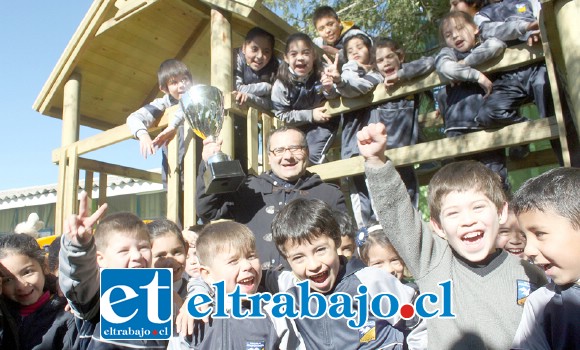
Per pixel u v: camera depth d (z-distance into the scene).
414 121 4.00
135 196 10.40
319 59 4.21
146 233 2.41
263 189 3.08
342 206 3.05
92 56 5.19
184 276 3.15
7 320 2.44
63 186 4.80
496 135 3.41
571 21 2.57
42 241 4.55
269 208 2.99
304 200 2.29
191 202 3.66
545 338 1.64
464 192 1.97
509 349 1.87
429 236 2.13
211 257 2.26
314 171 3.96
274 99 4.09
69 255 2.04
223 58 3.93
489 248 1.96
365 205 4.01
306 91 4.07
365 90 3.87
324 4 8.48
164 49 5.45
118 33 5.03
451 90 3.69
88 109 5.72
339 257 2.41
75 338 2.47
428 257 2.09
